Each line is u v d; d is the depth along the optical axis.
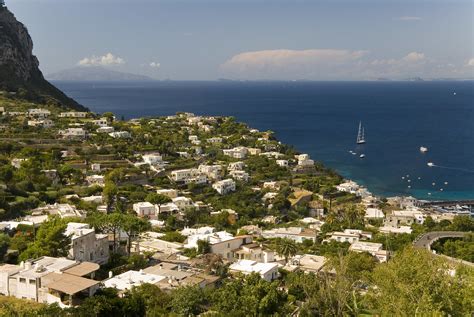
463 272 88.38
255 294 98.06
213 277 111.19
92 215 148.00
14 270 97.94
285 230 178.12
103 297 87.44
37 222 145.00
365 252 138.50
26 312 83.38
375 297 92.81
